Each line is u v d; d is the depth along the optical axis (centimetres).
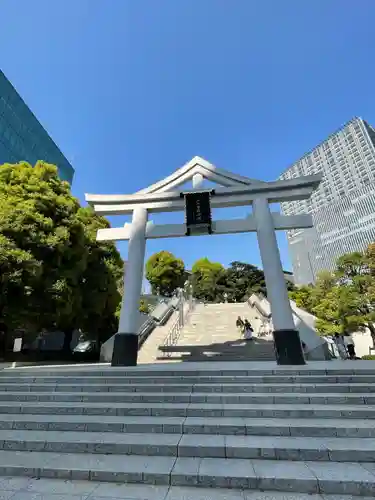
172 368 757
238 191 1145
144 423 486
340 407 518
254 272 4409
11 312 1234
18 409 582
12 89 2947
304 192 1115
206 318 2003
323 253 7750
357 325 2058
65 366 1031
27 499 320
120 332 982
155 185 1230
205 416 522
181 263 4838
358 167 8812
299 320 1362
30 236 1220
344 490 326
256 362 1013
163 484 353
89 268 1800
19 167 1513
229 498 317
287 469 362
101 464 388
